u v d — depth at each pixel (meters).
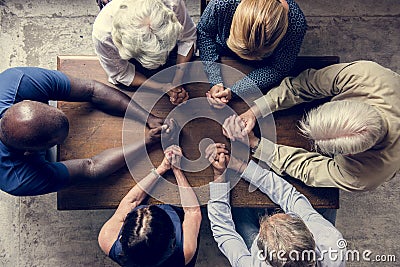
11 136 1.72
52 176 1.90
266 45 1.73
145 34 1.69
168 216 1.77
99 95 1.97
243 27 1.70
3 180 1.89
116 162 1.95
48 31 2.62
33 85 1.90
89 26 2.62
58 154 1.99
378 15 2.65
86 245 2.59
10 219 2.59
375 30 2.65
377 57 2.65
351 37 2.65
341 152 1.66
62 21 2.62
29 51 2.61
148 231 1.69
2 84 1.90
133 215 1.76
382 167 1.77
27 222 2.59
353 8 2.65
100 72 2.04
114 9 1.82
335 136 1.64
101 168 1.94
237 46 1.77
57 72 1.97
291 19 1.86
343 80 1.85
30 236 2.59
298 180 2.01
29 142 1.71
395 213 2.64
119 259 1.90
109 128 2.01
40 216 2.59
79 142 2.00
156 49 1.71
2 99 1.88
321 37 2.65
